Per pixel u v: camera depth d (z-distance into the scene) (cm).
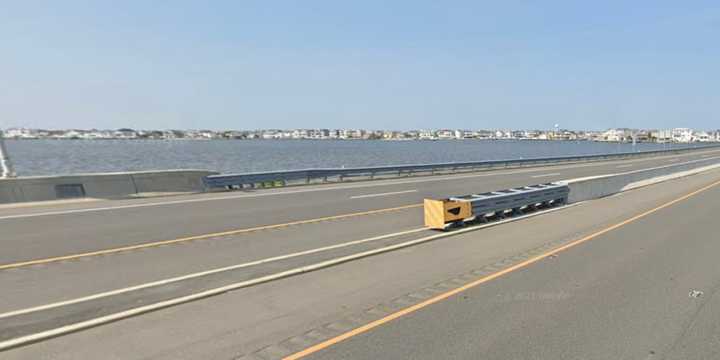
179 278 712
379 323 531
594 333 501
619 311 565
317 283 684
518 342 479
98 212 1381
